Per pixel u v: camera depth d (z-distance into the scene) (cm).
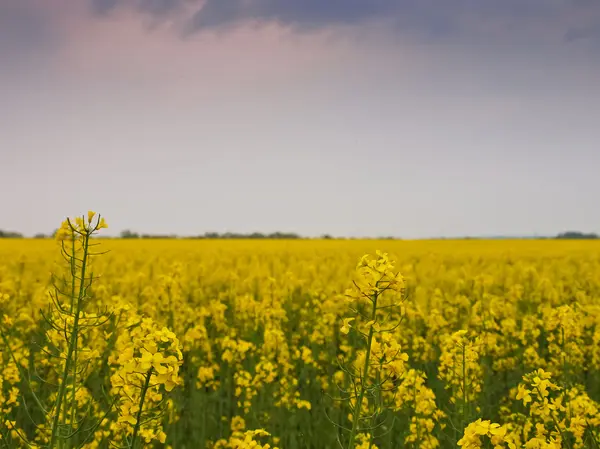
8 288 1152
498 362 968
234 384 920
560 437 468
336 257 2492
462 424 598
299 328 1252
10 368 697
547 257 2573
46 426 560
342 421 755
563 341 793
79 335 461
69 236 407
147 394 441
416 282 1716
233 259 2358
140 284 1538
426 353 977
